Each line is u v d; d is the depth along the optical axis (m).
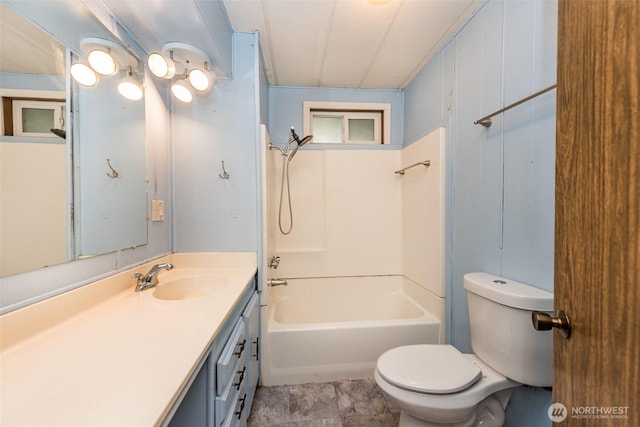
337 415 1.40
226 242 1.63
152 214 1.40
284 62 1.95
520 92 1.14
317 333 1.62
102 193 1.04
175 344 0.68
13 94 0.69
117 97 1.13
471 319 1.22
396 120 2.46
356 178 2.37
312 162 2.38
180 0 1.04
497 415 1.11
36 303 0.73
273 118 2.34
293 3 1.37
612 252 0.44
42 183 0.77
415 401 1.00
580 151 0.52
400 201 2.39
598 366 0.47
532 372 0.98
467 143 1.50
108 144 1.08
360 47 1.76
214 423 0.78
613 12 0.44
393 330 1.67
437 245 1.74
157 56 1.25
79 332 0.74
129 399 0.48
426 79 1.98
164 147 1.53
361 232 2.37
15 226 0.69
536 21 1.05
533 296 0.97
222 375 0.79
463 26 1.53
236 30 1.59
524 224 1.12
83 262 0.93
